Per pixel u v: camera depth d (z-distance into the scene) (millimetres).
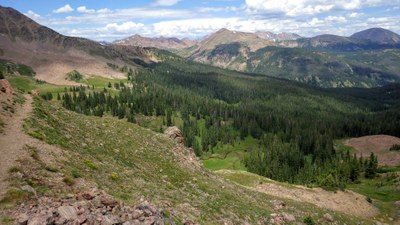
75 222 16969
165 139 60844
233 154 178000
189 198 33594
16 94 49531
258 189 71062
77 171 26797
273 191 71375
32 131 33344
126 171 34156
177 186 38375
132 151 45469
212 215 30312
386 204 85500
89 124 49938
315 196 74500
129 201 24375
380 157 153500
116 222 18672
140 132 58188
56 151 29719
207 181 48844
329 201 73875
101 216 18719
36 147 28656
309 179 116500
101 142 42562
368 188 110062
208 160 166375
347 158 133125
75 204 19469
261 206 45500
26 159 24781
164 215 23578
